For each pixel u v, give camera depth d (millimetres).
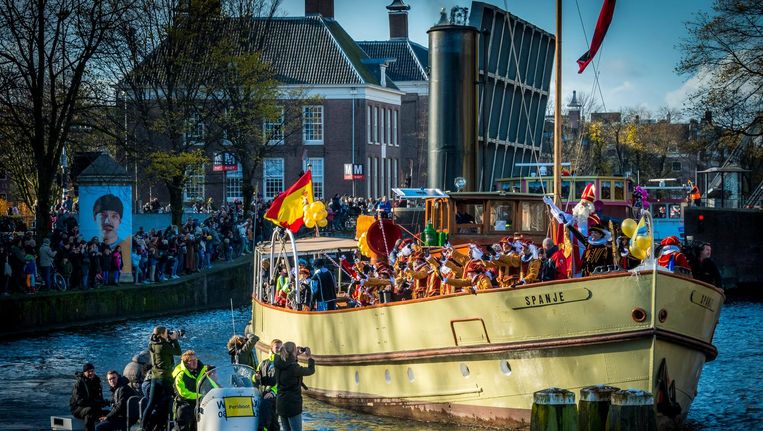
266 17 63438
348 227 63562
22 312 37156
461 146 26531
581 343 18734
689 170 117438
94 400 20312
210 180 77250
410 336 21188
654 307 18281
